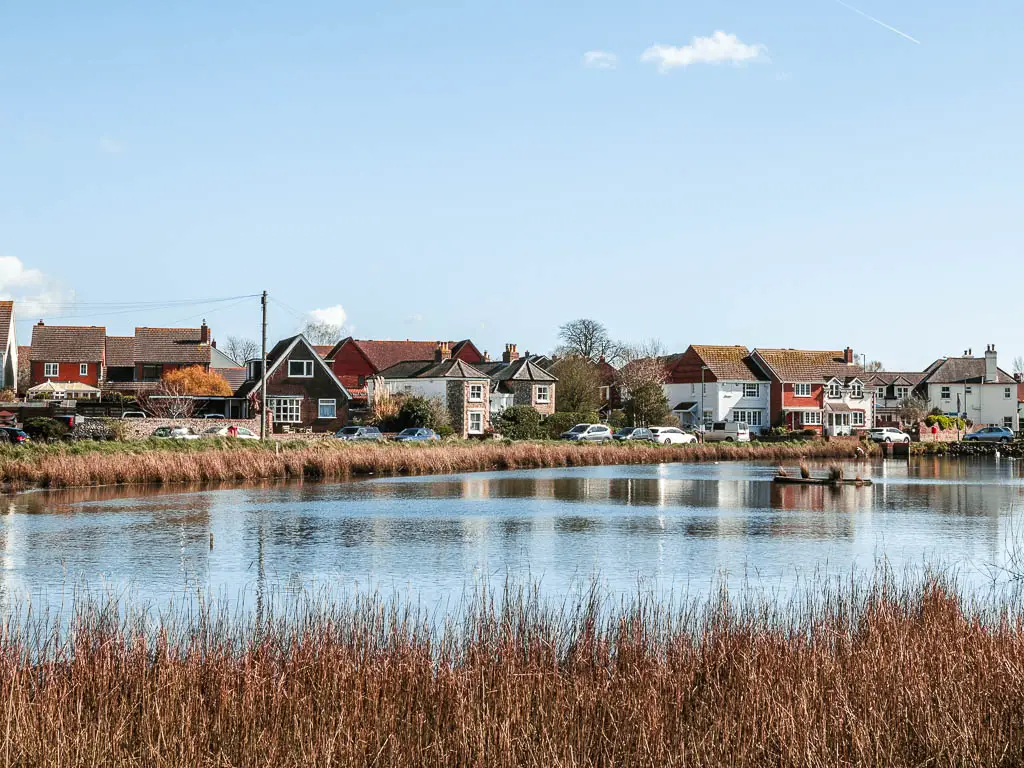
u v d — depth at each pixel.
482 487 46.75
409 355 111.50
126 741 10.23
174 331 105.25
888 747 10.31
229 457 49.31
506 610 14.61
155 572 23.25
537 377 93.94
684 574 23.45
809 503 40.50
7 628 13.91
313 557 25.66
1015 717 10.81
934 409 116.19
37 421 59.91
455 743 10.23
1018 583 22.27
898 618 14.26
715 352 106.81
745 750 10.17
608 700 11.12
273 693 11.12
